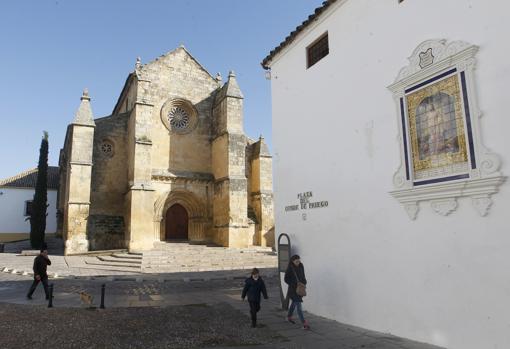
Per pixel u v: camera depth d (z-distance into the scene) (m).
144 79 29.36
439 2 7.74
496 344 6.37
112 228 29.62
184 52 34.09
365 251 9.28
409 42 8.42
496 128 6.54
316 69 11.67
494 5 6.70
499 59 6.58
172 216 32.25
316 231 11.12
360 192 9.57
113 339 8.57
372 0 9.60
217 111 33.28
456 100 7.24
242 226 29.84
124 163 31.42
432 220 7.64
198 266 24.12
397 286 8.34
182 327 9.68
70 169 27.91
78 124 28.53
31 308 11.96
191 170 32.66
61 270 21.12
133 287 16.73
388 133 8.85
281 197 12.94
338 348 7.73
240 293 15.23
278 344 8.13
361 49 9.86
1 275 20.30
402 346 7.56
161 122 32.00
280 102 13.52
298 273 9.77
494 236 6.50
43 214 35.94
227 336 8.81
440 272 7.41
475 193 6.79
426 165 7.82
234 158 30.64
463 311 6.93
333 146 10.67
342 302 9.92
